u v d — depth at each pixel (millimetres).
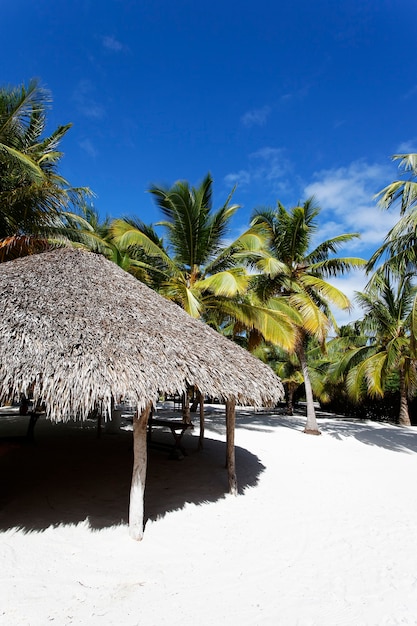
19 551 4406
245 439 12398
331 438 13719
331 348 23250
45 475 7164
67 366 4293
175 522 5492
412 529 5691
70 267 6977
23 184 10344
